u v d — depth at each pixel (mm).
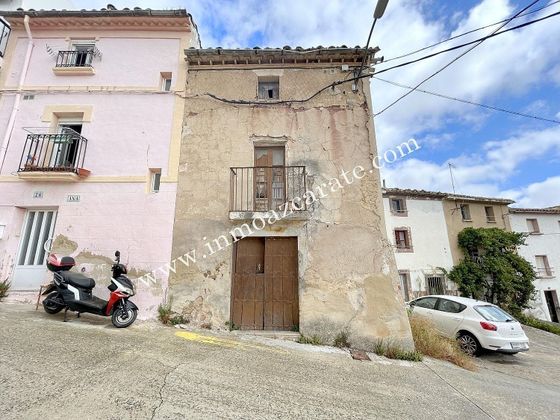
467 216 17109
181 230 5902
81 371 3115
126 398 2701
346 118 6559
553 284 17250
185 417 2529
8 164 6176
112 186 6109
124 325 4816
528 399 4090
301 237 5859
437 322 7613
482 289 15062
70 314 5219
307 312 5469
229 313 5520
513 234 15688
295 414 2820
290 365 4090
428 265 15469
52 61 6801
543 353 8531
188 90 6680
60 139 6211
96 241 5832
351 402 3215
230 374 3523
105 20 6844
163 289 5633
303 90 6734
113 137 6371
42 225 6109
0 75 6688
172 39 6988
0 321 4375
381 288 5613
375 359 4883
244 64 6852
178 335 4809
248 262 5949
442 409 3332
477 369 5551
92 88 6633
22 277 5805
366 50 6285
